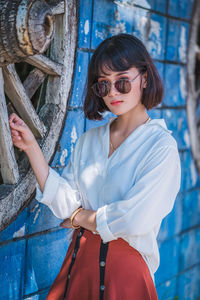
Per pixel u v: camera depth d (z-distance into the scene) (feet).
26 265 6.49
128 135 5.06
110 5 7.57
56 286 5.20
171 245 10.48
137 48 4.73
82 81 7.17
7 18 4.29
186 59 10.20
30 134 4.97
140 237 4.75
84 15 7.00
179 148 10.35
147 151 4.75
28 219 6.41
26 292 6.53
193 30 10.26
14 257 6.24
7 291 6.18
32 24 4.27
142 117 5.09
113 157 4.98
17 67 7.11
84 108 5.56
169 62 9.58
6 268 6.13
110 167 4.96
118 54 4.60
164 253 10.20
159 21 9.02
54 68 6.28
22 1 4.28
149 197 4.57
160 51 9.22
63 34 6.48
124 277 4.63
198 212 11.60
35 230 6.58
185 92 10.30
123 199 4.66
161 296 10.26
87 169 5.20
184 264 11.18
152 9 8.73
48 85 6.59
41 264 6.77
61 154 6.94
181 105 10.22
